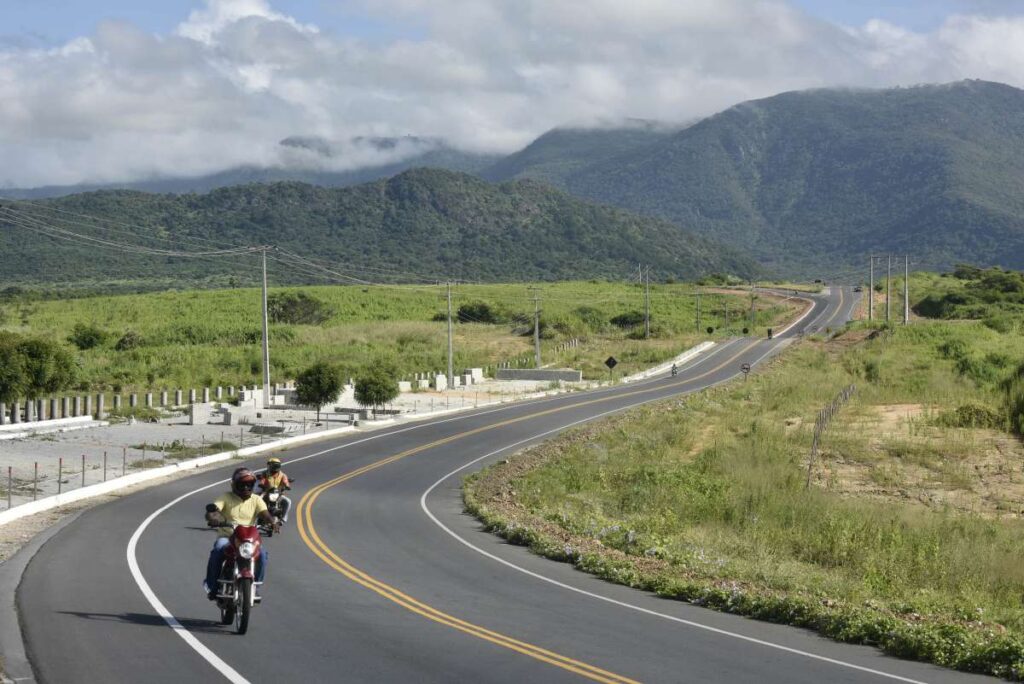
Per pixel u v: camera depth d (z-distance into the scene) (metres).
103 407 51.84
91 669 11.22
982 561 22.59
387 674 11.38
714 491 32.69
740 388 66.38
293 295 138.12
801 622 15.52
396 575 18.41
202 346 97.06
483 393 73.12
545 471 36.59
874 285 195.62
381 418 55.31
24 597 14.98
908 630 14.25
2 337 44.78
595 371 91.12
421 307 150.50
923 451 38.12
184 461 36.31
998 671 12.67
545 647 12.99
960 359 67.12
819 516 28.33
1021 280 153.50
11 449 37.22
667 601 17.12
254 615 14.23
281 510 23.23
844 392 49.12
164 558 18.75
